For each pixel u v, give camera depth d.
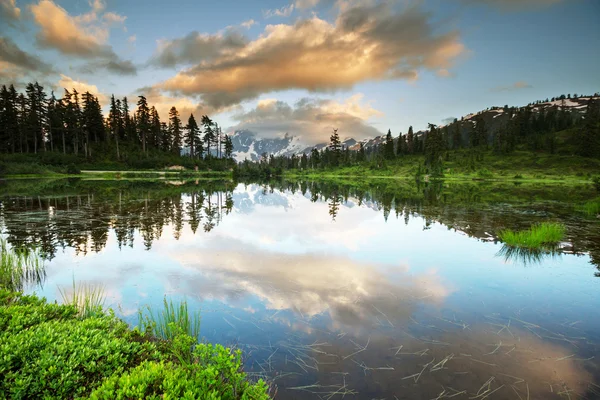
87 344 4.46
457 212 21.61
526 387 4.32
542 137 127.25
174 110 104.25
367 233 14.80
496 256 10.98
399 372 4.61
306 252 11.36
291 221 18.08
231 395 3.86
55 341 4.35
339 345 5.32
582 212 21.31
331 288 7.94
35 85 73.44
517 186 55.97
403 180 88.25
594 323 6.21
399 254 11.17
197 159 100.19
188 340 4.81
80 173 62.03
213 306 6.84
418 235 14.38
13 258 8.92
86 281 8.25
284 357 4.96
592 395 4.18
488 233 14.74
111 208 21.20
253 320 6.18
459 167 107.00
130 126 93.94
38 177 52.81
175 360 4.76
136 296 7.34
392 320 6.23
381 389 4.25
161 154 93.12
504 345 5.39
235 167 101.00
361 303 7.05
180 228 15.29
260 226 16.38
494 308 6.85
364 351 5.15
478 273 9.18
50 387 3.64
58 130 75.94
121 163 77.00
